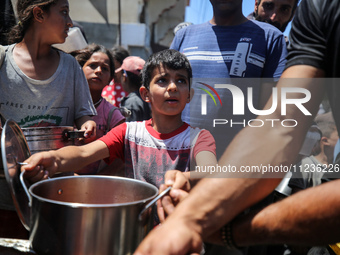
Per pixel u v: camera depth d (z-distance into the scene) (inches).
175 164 60.7
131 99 116.6
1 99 68.7
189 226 30.8
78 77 76.0
